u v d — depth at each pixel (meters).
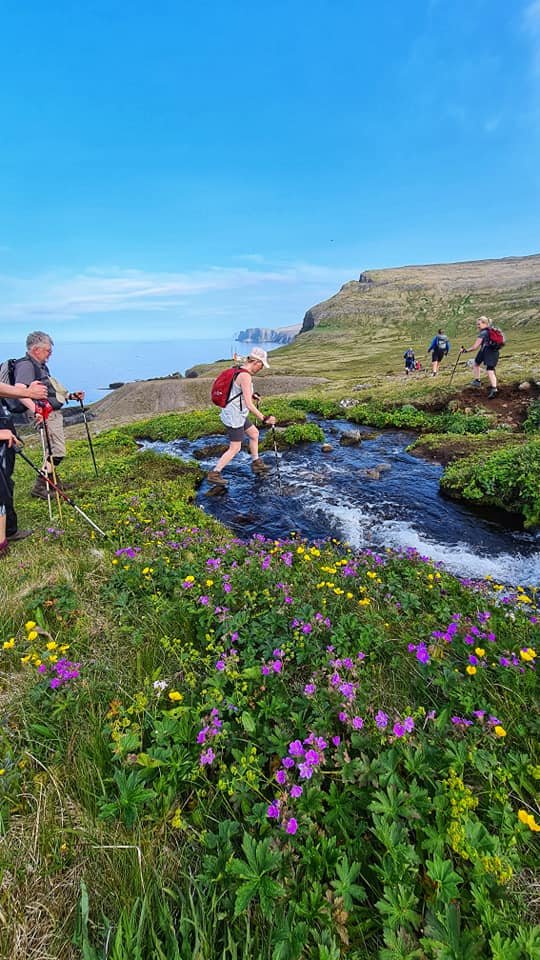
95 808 2.21
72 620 3.86
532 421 12.14
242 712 2.68
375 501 8.91
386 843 1.86
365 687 2.91
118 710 2.72
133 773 2.21
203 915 1.69
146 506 8.06
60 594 4.13
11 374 7.39
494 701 2.78
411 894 1.72
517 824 2.02
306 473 10.82
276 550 5.47
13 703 2.84
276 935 1.60
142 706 2.67
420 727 2.59
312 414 18.20
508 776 2.19
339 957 1.56
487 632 3.49
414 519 8.02
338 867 1.79
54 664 3.11
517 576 6.06
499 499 8.10
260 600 4.01
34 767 2.44
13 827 2.11
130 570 4.64
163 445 15.28
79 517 6.99
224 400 9.70
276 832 1.97
